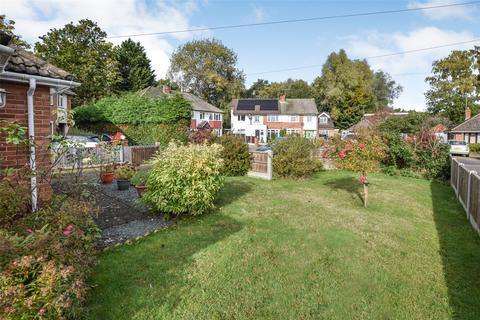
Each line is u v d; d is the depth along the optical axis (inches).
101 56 1471.5
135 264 171.3
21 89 207.3
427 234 240.4
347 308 137.7
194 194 256.4
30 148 199.5
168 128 882.8
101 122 946.7
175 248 195.9
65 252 114.2
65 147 206.1
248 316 129.3
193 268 169.5
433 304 143.2
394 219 277.7
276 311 133.6
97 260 163.0
